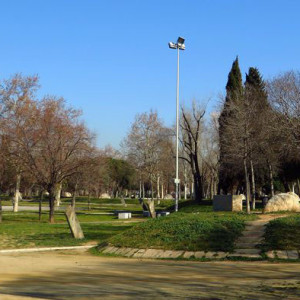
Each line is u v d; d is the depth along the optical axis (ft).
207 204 153.99
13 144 115.24
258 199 214.90
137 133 204.64
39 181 115.44
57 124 116.26
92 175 162.30
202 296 30.30
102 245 63.72
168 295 30.71
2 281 37.35
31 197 298.35
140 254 56.34
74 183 172.24
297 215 66.23
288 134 128.57
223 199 108.17
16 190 156.66
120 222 114.21
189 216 70.08
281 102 131.23
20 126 114.83
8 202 247.70
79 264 49.57
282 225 57.98
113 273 42.39
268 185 191.52
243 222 62.34
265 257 49.65
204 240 56.75
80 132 120.78
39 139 114.62
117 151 258.16
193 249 55.01
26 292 31.50
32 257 56.24
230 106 125.59
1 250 63.10
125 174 272.72
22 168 118.32
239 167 153.48
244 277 38.88
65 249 64.34
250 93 139.95
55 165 115.55
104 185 266.98
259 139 127.75
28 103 119.34
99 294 31.07
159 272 42.88
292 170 167.43
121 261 52.19
